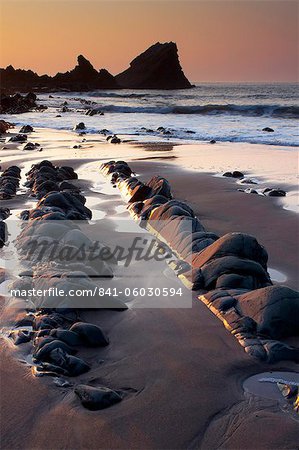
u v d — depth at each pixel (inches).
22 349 229.8
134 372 213.5
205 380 208.1
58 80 4717.0
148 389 201.8
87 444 174.2
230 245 296.7
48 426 182.1
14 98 2187.5
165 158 783.1
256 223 427.2
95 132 1204.5
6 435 178.7
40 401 194.7
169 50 5329.7
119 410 189.3
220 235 397.4
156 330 247.1
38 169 630.5
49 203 440.1
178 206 398.6
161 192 482.9
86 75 4734.3
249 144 928.3
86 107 2192.4
